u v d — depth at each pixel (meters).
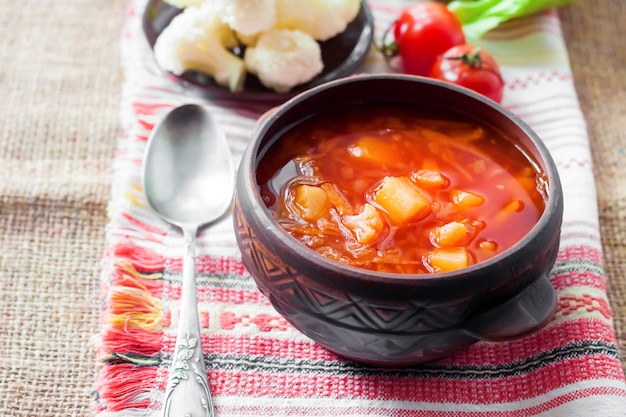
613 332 0.63
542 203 0.60
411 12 0.76
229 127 0.72
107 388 0.61
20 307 0.65
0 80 0.76
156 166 0.68
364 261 0.58
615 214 0.70
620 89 0.78
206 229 0.67
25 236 0.68
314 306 0.58
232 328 0.63
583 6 0.83
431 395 0.61
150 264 0.65
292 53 0.71
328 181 0.61
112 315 0.63
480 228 0.60
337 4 0.73
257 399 0.61
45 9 0.81
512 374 0.62
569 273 0.65
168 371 0.62
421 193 0.61
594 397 0.60
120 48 0.79
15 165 0.71
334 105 0.63
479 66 0.72
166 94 0.73
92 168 0.72
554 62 0.76
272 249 0.57
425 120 0.64
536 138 0.61
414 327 0.57
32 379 0.63
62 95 0.75
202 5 0.73
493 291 0.56
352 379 0.62
